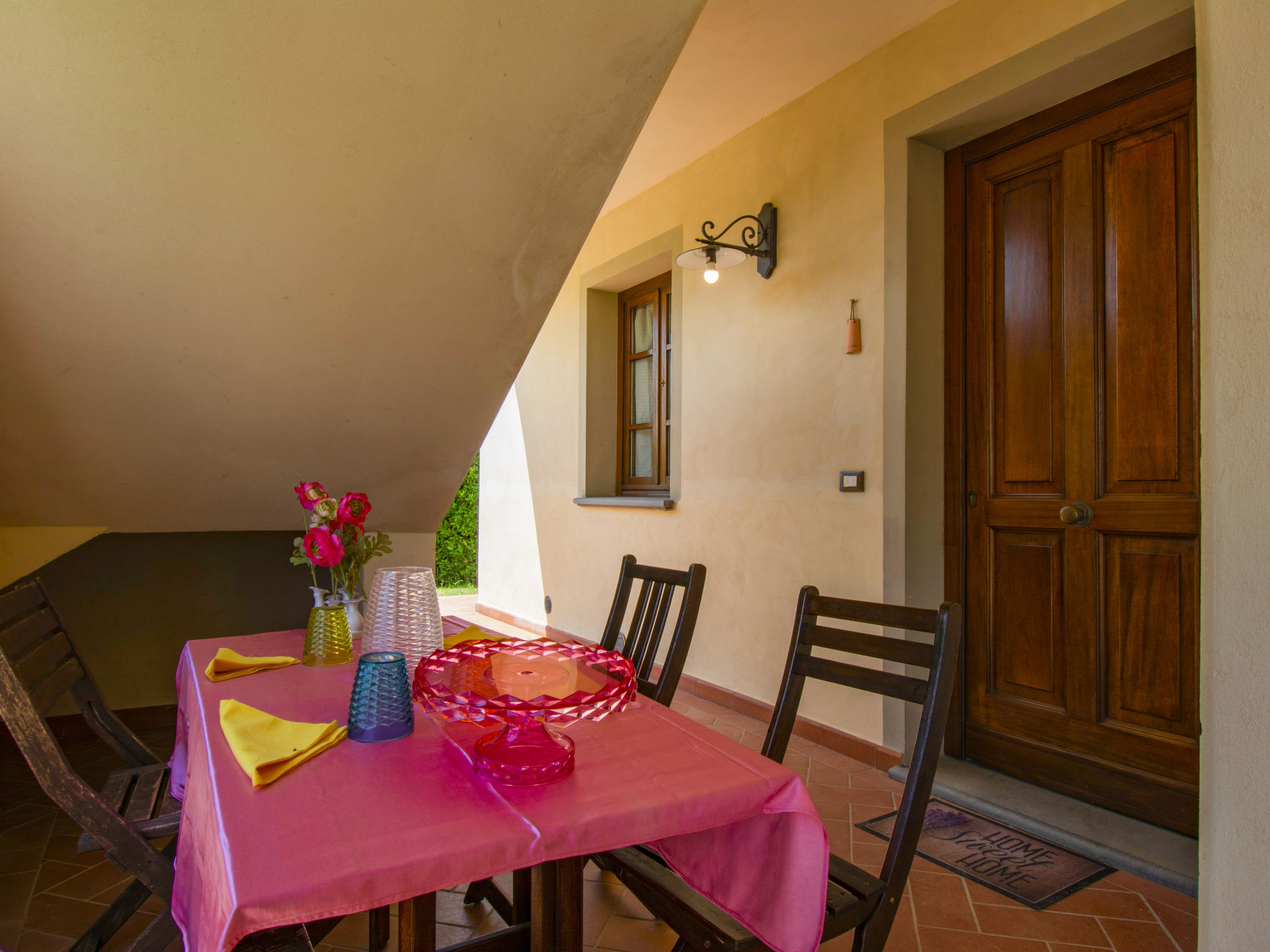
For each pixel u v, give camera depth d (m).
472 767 1.25
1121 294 2.72
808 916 1.16
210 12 1.92
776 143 3.86
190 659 2.08
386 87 2.17
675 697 4.29
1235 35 1.60
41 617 2.12
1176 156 2.58
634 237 4.98
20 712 1.50
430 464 3.83
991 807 2.80
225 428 3.21
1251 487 1.56
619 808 1.09
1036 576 3.00
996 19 2.88
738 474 4.06
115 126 2.09
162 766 2.24
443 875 0.95
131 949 1.56
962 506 3.26
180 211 2.34
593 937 2.05
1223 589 1.61
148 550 4.07
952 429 3.30
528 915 1.78
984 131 3.14
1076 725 2.85
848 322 3.42
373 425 3.43
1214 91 1.64
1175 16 2.37
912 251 3.21
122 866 1.56
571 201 2.63
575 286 5.68
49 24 1.86
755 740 3.54
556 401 5.89
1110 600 2.76
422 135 2.32
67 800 1.52
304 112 2.18
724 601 4.13
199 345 2.79
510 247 2.74
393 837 0.99
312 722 1.51
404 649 1.92
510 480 6.60
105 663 4.00
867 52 3.36
